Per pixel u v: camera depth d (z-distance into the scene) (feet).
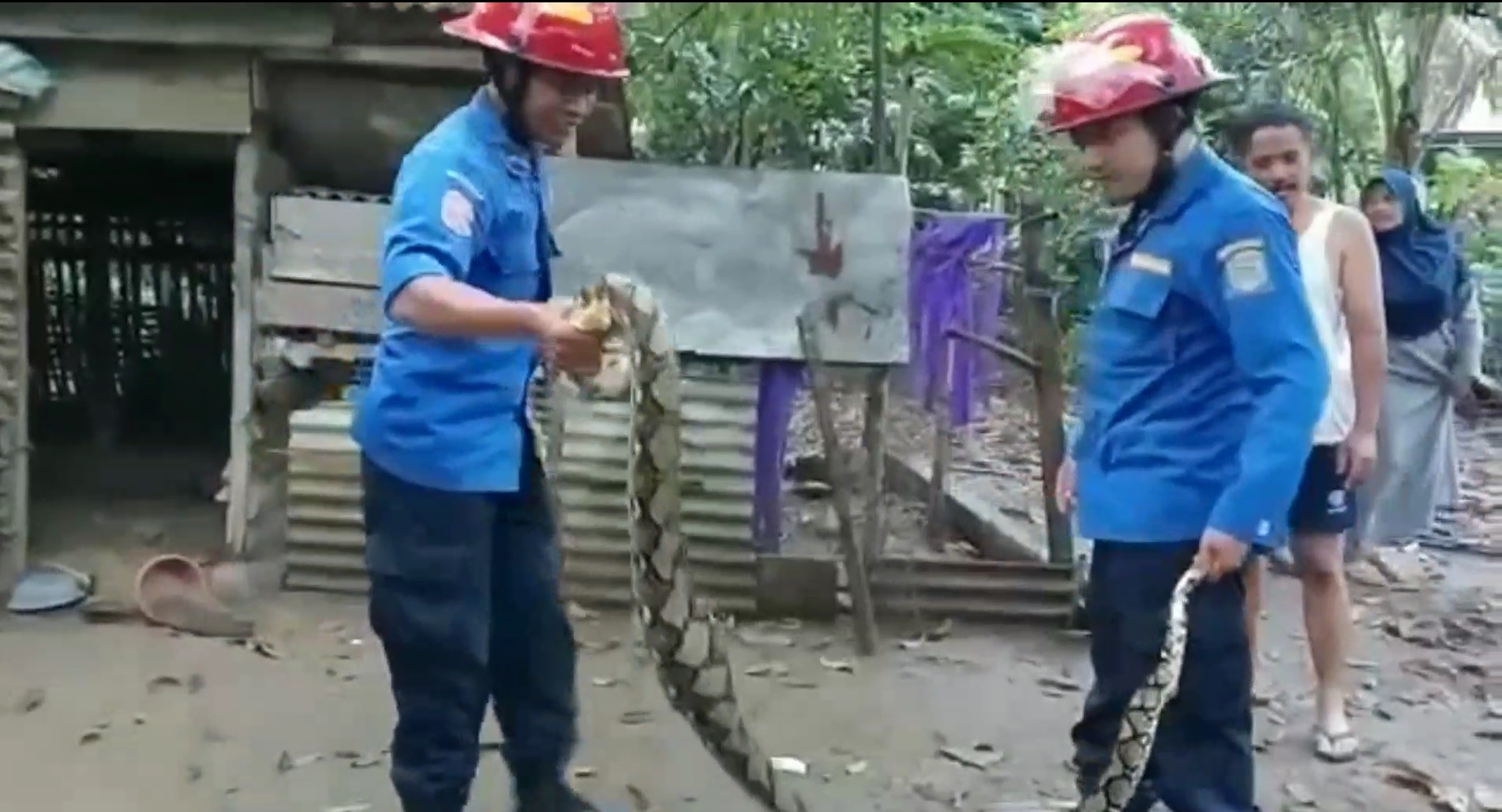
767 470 20.30
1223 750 11.59
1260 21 32.58
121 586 20.74
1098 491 11.83
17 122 19.86
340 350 20.66
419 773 12.17
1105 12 31.53
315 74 20.54
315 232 20.51
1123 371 11.68
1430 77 40.14
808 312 19.63
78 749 15.64
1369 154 36.01
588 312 11.25
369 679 17.87
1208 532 11.07
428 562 11.88
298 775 15.12
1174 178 11.35
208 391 30.81
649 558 12.03
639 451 11.89
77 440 29.94
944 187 31.19
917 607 20.12
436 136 11.64
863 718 16.90
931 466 25.17
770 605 20.10
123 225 30.04
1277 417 10.86
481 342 11.75
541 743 13.07
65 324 30.07
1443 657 19.65
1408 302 19.24
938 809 14.55
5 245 19.93
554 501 13.03
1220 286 11.06
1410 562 24.64
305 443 20.26
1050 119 11.41
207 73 20.21
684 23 26.61
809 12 27.53
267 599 20.30
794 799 12.89
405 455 11.73
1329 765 15.76
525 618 12.87
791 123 28.86
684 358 19.94
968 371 21.09
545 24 11.59
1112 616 11.85
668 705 17.06
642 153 28.89
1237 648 11.46
